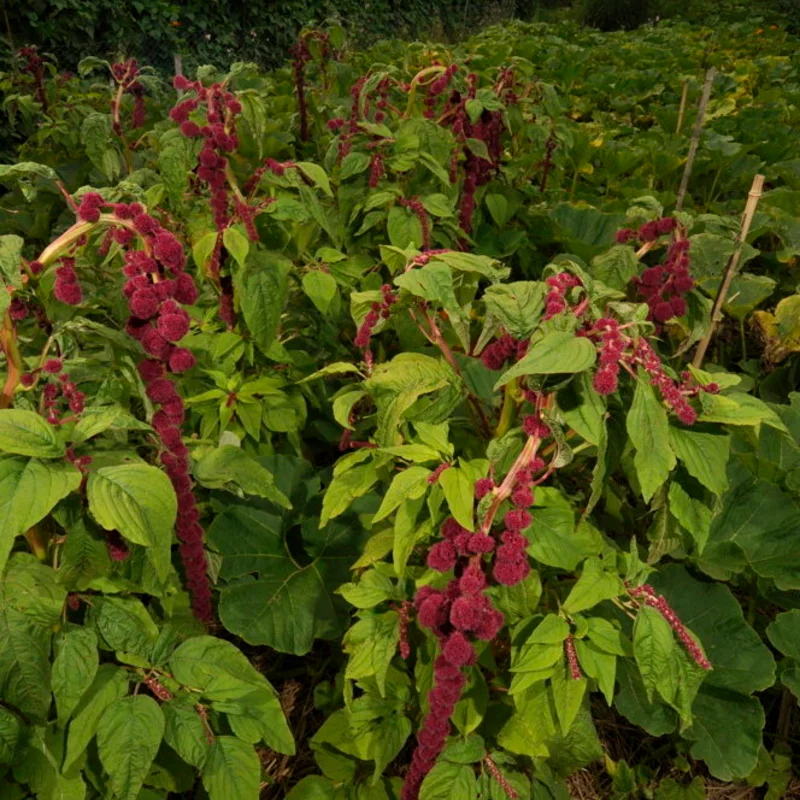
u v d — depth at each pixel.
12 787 1.68
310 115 4.69
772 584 2.47
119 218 1.67
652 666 1.62
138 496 1.50
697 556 2.44
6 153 6.98
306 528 2.61
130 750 1.58
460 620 1.45
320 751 2.14
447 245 3.19
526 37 12.05
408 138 2.95
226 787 1.69
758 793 2.34
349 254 3.05
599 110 8.30
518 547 1.48
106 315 2.21
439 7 16.92
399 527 1.69
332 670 2.58
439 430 1.74
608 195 5.34
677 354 2.45
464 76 3.41
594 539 1.85
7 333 1.60
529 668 1.63
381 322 2.04
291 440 2.80
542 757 2.00
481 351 2.00
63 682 1.60
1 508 1.38
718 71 9.45
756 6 18.45
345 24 12.87
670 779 2.27
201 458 2.20
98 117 3.40
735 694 2.22
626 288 2.46
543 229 4.29
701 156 5.40
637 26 19.84
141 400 2.22
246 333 2.66
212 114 2.47
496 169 3.72
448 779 1.77
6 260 1.50
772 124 7.02
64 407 1.82
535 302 1.61
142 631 1.79
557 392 1.55
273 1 11.68
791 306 3.52
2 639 1.56
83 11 8.53
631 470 2.27
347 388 2.14
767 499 2.52
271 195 2.70
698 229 3.35
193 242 2.73
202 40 10.88
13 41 7.99
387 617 1.92
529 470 1.56
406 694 2.03
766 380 3.53
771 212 4.33
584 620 1.70
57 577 1.65
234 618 2.33
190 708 1.74
